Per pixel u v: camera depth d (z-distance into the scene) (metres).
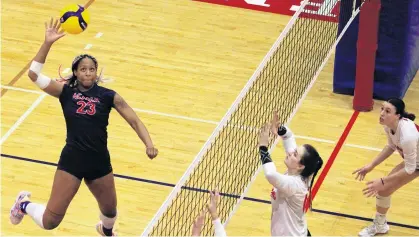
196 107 16.25
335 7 18.16
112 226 11.07
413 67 17.48
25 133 15.04
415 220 13.29
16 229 12.59
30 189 13.53
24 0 20.14
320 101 16.70
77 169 10.19
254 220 13.08
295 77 15.74
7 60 17.52
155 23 19.36
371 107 16.44
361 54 16.06
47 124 15.36
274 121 10.16
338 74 16.89
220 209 12.16
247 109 15.38
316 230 12.94
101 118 10.17
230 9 20.20
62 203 10.28
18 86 16.55
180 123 15.68
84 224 12.81
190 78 17.25
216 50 18.36
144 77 17.20
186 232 11.97
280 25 19.53
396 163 14.71
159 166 14.31
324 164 14.61
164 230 11.98
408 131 11.86
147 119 15.75
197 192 13.13
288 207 9.77
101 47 18.22
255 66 17.77
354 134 15.62
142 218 13.02
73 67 10.16
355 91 16.42
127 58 17.86
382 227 12.85
